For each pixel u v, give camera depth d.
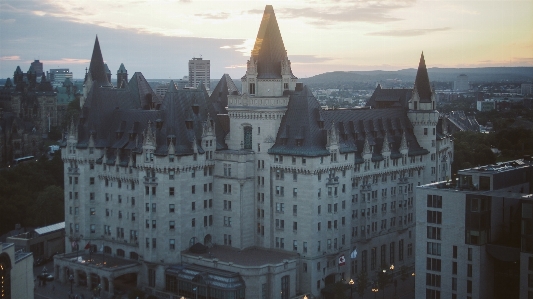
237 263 165.75
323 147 172.00
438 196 145.75
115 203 189.50
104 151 193.00
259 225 180.62
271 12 185.25
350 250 179.62
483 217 140.38
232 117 185.00
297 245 172.00
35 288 181.50
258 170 179.75
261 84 180.50
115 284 182.38
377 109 198.75
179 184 175.38
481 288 141.00
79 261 184.00
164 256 175.38
